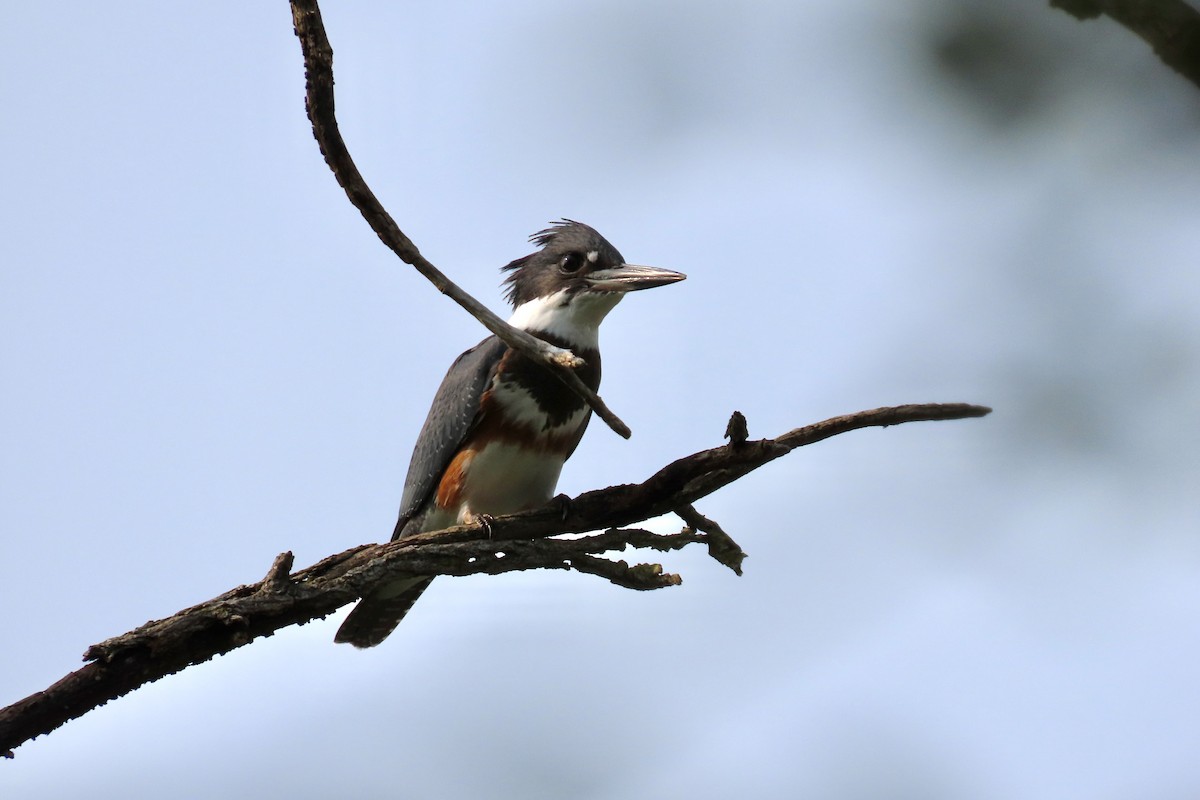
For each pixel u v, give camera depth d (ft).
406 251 26.32
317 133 25.07
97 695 27.20
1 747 26.43
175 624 27.68
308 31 24.02
